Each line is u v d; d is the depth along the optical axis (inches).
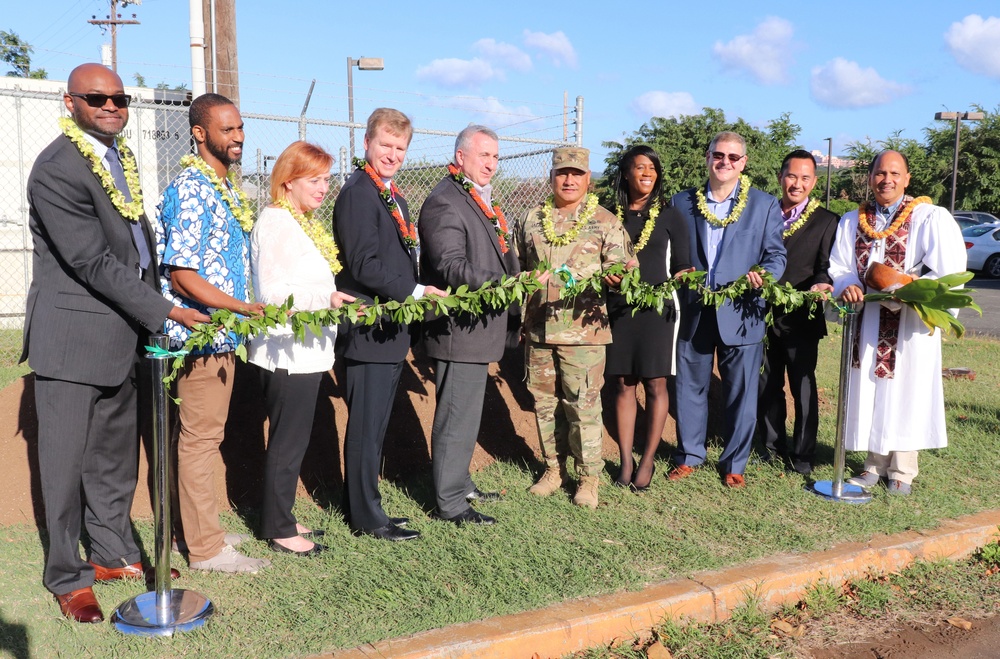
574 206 181.0
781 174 212.7
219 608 132.6
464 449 168.1
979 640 141.3
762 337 196.9
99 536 142.5
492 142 163.9
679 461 208.4
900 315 189.9
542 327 180.1
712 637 137.4
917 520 178.2
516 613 132.9
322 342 147.0
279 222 143.0
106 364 128.8
